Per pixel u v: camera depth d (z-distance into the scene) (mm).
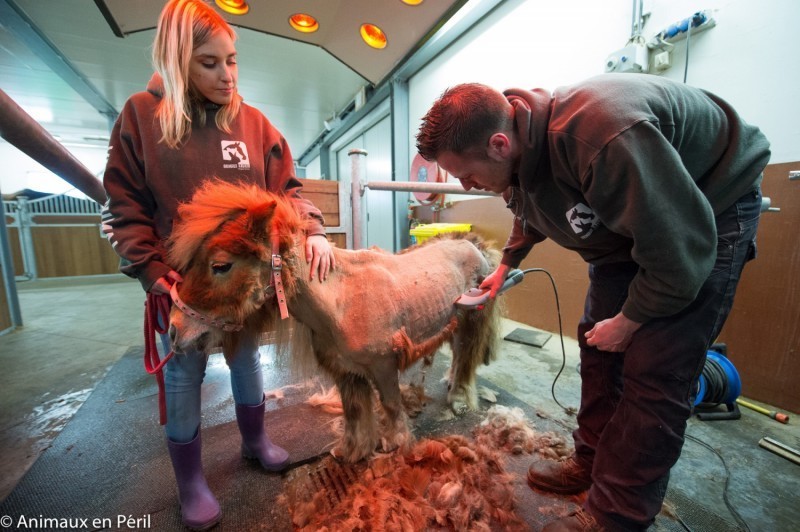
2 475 1319
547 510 1143
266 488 1227
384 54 3113
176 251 848
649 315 782
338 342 1153
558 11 2619
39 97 5516
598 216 788
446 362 2410
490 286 1459
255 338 1092
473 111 777
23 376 2213
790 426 1568
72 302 4555
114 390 1992
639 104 691
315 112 6332
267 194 1001
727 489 1218
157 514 1120
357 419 1327
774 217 1663
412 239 4566
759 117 1713
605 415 1157
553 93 846
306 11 2604
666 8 2004
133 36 3664
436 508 1111
